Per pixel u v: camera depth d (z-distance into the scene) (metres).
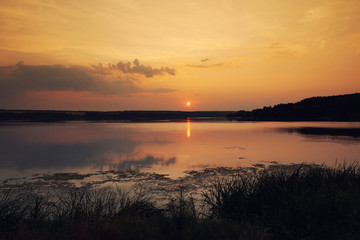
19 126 64.38
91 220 4.75
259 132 40.50
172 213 5.33
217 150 21.91
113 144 26.95
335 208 4.41
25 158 18.86
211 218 5.38
